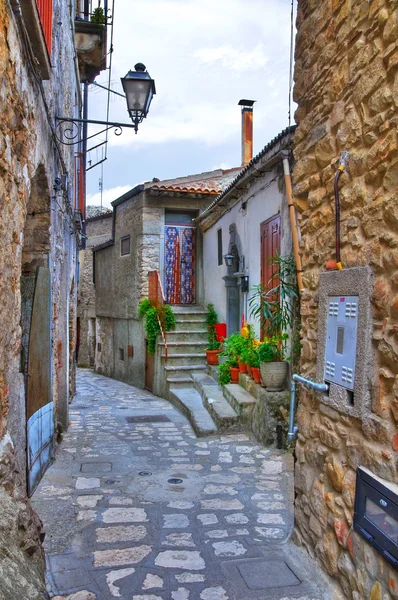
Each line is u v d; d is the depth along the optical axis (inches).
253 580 116.1
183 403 346.9
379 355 88.7
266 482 195.9
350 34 101.5
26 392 166.1
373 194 92.0
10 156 111.7
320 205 120.0
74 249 425.7
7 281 112.3
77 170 433.1
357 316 95.9
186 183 513.3
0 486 102.0
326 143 114.1
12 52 110.7
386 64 87.4
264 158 265.3
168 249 518.6
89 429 300.0
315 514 118.3
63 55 257.8
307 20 125.3
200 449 246.8
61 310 292.4
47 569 122.9
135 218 528.1
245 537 143.4
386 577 84.7
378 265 89.4
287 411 242.5
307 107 127.4
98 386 538.0
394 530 80.8
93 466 218.2
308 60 125.0
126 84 224.4
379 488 85.9
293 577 117.3
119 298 580.1
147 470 212.7
